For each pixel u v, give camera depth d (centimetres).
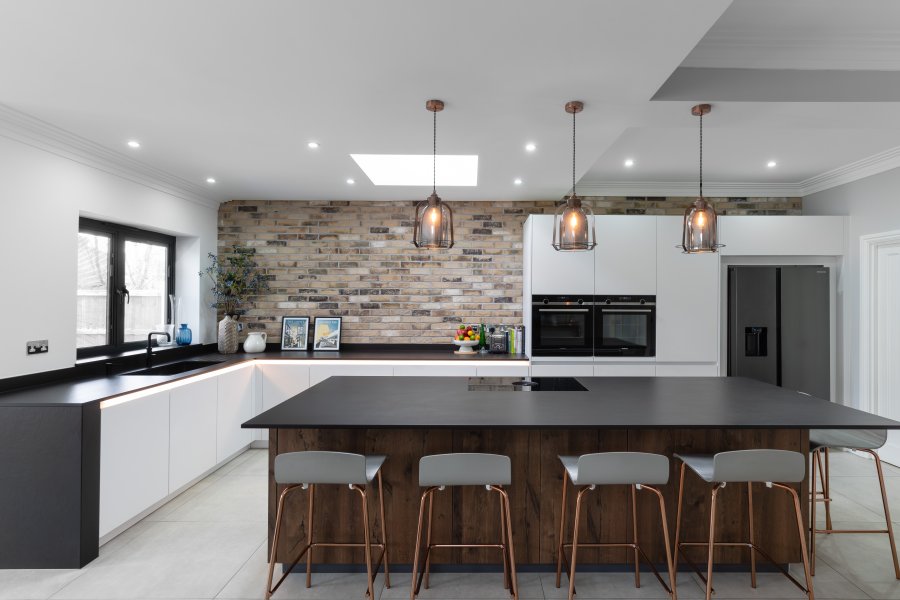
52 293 314
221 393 411
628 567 262
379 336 522
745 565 262
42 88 246
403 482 258
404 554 258
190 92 251
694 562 259
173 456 343
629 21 186
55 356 318
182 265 484
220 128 303
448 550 258
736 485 260
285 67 224
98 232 379
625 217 468
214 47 206
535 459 258
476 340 498
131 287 424
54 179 314
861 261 453
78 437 260
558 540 258
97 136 319
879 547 290
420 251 523
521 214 520
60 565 261
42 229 307
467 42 202
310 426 220
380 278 522
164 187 423
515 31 193
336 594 242
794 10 221
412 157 452
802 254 471
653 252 467
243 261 502
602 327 467
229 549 285
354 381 335
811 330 472
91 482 268
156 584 249
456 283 522
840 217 471
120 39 200
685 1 174
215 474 409
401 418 231
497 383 327
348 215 521
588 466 212
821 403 268
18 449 261
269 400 471
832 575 260
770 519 260
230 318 497
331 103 265
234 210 521
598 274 467
